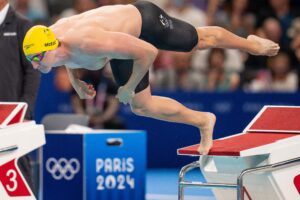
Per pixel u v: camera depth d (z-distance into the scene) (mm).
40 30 15836
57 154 24469
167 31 17297
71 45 15859
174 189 31047
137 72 16312
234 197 20062
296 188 18766
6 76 22828
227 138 19703
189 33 17609
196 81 35812
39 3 42156
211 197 29141
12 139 18594
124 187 24969
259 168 17859
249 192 19250
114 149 24719
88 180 24047
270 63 34969
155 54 16188
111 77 33750
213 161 19453
